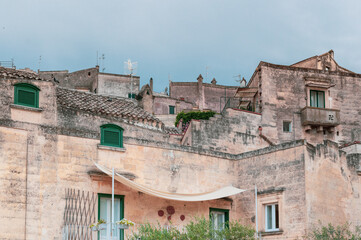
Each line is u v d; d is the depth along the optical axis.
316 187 30.81
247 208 32.72
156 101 74.00
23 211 27.00
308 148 30.92
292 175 30.88
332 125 49.84
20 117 27.84
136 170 30.48
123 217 29.61
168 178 31.33
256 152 32.94
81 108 31.33
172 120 69.38
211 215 30.94
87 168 29.12
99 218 28.92
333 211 31.45
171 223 29.55
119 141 30.39
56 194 27.97
